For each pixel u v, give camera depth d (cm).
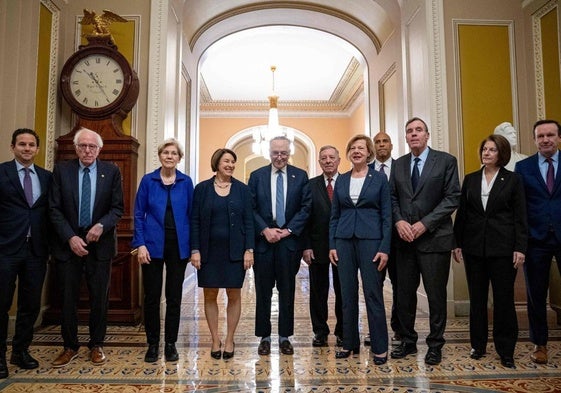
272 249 294
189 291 555
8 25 359
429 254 273
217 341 286
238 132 1193
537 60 428
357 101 1081
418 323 376
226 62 887
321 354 290
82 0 428
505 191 266
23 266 263
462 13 440
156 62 417
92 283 277
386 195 277
